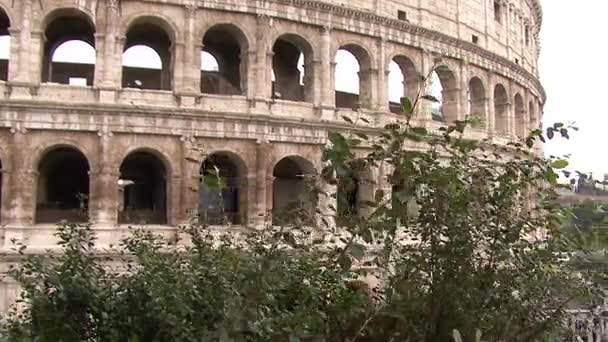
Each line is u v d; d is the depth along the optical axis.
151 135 51.53
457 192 16.03
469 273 16.23
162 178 64.31
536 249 16.89
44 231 47.81
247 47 55.97
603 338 22.89
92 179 49.75
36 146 48.69
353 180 14.37
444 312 16.27
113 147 50.34
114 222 49.69
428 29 65.81
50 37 59.81
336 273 17.36
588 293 17.08
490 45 76.19
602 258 17.25
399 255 17.75
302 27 58.66
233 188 59.09
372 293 19.69
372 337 17.30
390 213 14.05
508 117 78.38
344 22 60.28
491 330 16.41
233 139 54.03
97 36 51.06
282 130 55.62
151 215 56.50
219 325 13.84
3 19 56.56
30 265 19.91
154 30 59.97
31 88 48.91
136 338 17.39
